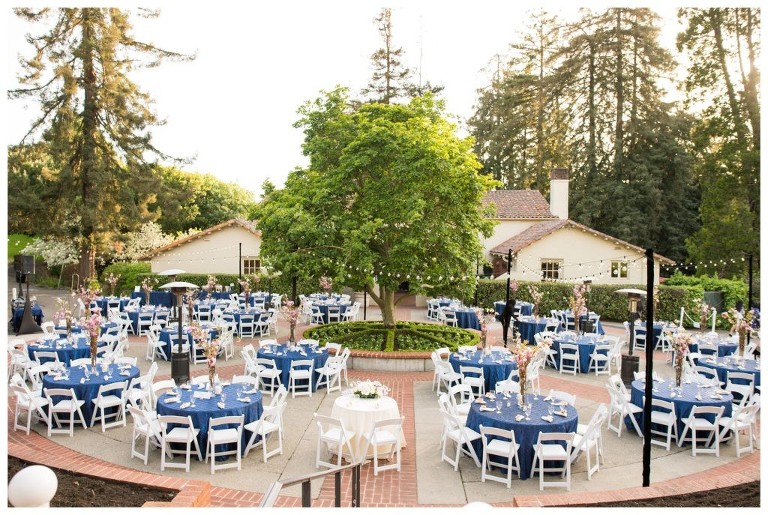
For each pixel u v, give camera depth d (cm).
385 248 1647
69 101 2852
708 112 2848
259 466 906
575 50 3884
